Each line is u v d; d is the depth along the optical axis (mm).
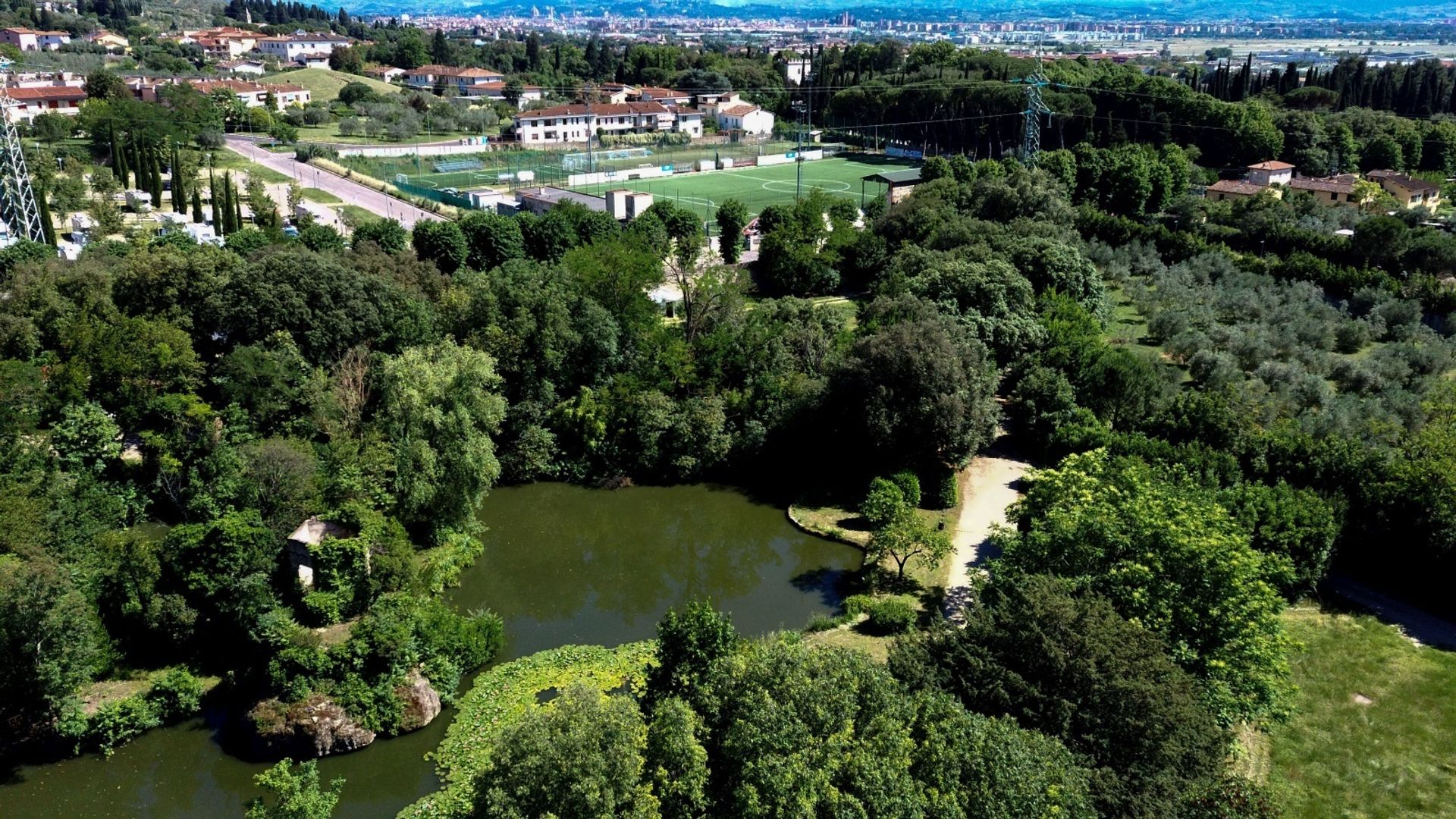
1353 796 38562
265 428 64812
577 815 29859
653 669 38812
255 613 46531
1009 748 30547
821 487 70312
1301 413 71062
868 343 67750
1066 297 89188
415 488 58312
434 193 158125
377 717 44500
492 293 73438
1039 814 29141
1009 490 67375
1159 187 139000
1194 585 40500
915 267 96750
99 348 64688
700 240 100812
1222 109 173375
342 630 47656
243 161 182125
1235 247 121688
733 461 72375
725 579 59406
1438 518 51531
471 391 61781
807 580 58656
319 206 145750
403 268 82500
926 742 31547
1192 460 58375
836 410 69750
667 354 74812
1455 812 37688
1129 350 77812
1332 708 44125
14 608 42375
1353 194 142125
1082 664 33750
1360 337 88500
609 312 77125
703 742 33000
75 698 44375
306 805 31484
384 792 42062
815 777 29812
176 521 60781
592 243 91125
